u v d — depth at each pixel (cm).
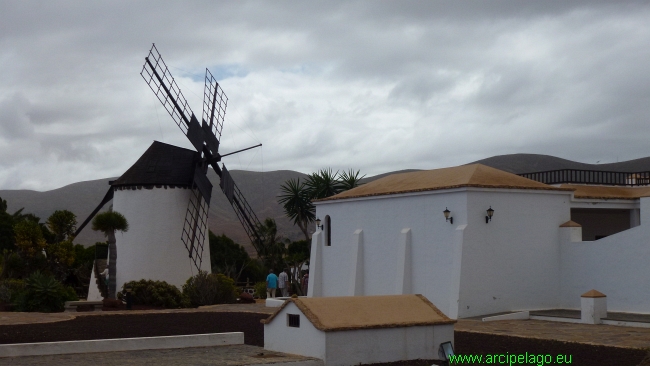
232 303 3462
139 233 3947
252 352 1666
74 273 4825
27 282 2983
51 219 3947
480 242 2491
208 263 4203
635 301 2402
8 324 2292
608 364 1462
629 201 2900
